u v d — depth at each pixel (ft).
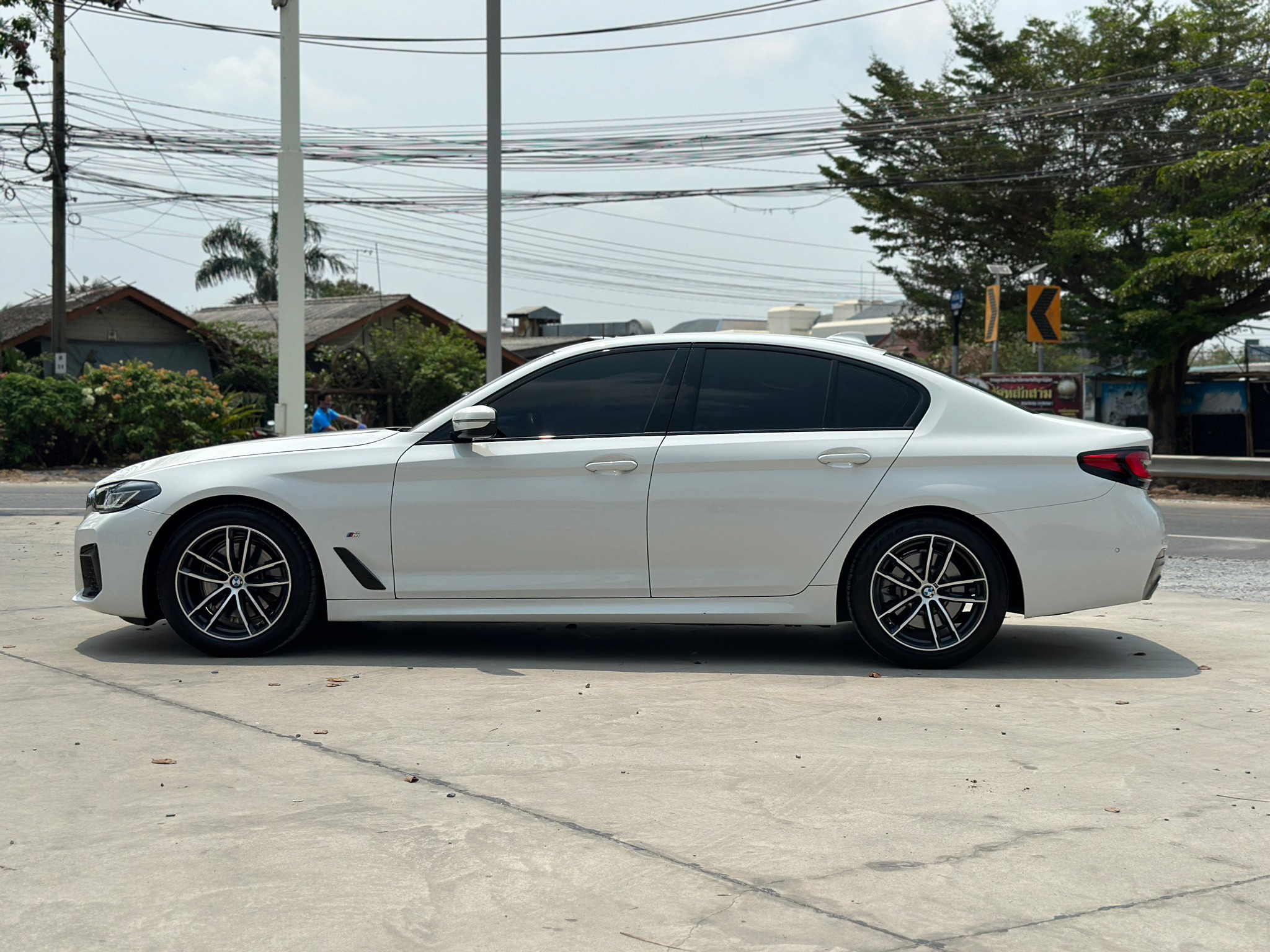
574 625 23.34
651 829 11.57
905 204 95.50
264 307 126.52
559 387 19.95
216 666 18.99
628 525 19.22
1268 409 89.61
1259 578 31.45
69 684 17.42
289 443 20.27
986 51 94.32
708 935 9.30
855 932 9.39
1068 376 77.20
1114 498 19.02
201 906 9.71
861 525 19.06
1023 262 97.81
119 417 75.56
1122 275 85.56
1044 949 9.13
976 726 15.55
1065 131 91.40
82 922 9.41
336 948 9.01
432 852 10.93
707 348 19.95
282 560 19.56
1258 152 70.54
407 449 19.67
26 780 12.86
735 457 19.16
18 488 63.05
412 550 19.49
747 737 14.88
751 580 19.26
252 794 12.48
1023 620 24.39
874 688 17.83
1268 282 83.15
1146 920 9.67
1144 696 17.40
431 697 16.88
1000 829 11.70
